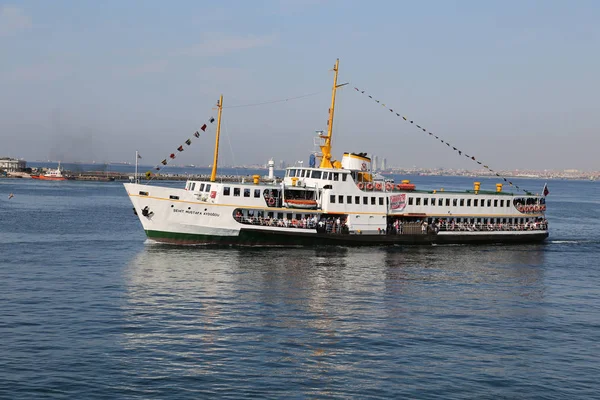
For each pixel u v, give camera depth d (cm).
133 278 6156
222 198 7869
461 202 9319
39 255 7450
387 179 9288
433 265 7431
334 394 3469
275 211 8175
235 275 6425
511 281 6631
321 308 5200
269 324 4684
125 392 3409
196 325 4603
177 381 3569
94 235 9512
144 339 4247
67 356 3884
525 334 4631
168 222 7781
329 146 8994
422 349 4219
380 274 6738
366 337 4434
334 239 8419
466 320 4962
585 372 3891
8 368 3662
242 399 3372
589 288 6378
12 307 4953
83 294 5447
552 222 14938
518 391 3578
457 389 3581
